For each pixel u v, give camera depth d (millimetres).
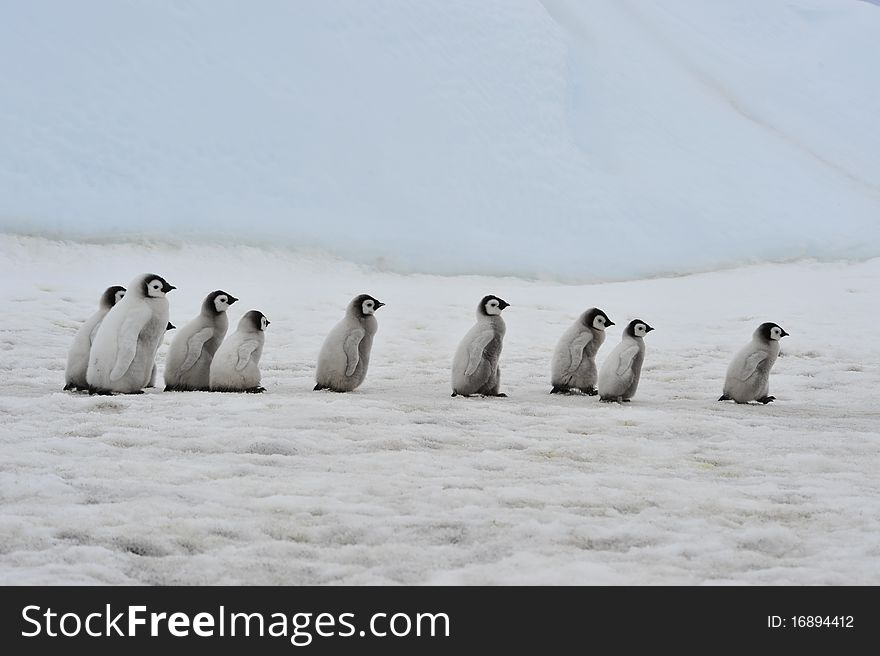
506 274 67000
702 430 19750
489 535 11828
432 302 46781
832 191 86750
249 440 16641
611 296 51031
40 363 28359
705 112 96188
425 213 74188
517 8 96500
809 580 10555
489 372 24141
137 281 21625
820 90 109312
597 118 91562
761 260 73812
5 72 73125
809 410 23969
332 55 85125
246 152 74125
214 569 10531
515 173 81125
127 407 19750
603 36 103938
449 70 87812
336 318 40594
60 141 69000
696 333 40125
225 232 63500
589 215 78688
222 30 83062
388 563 10859
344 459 15758
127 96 74750
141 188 67500
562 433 19000
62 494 12992
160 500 12836
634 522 12523
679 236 77375
